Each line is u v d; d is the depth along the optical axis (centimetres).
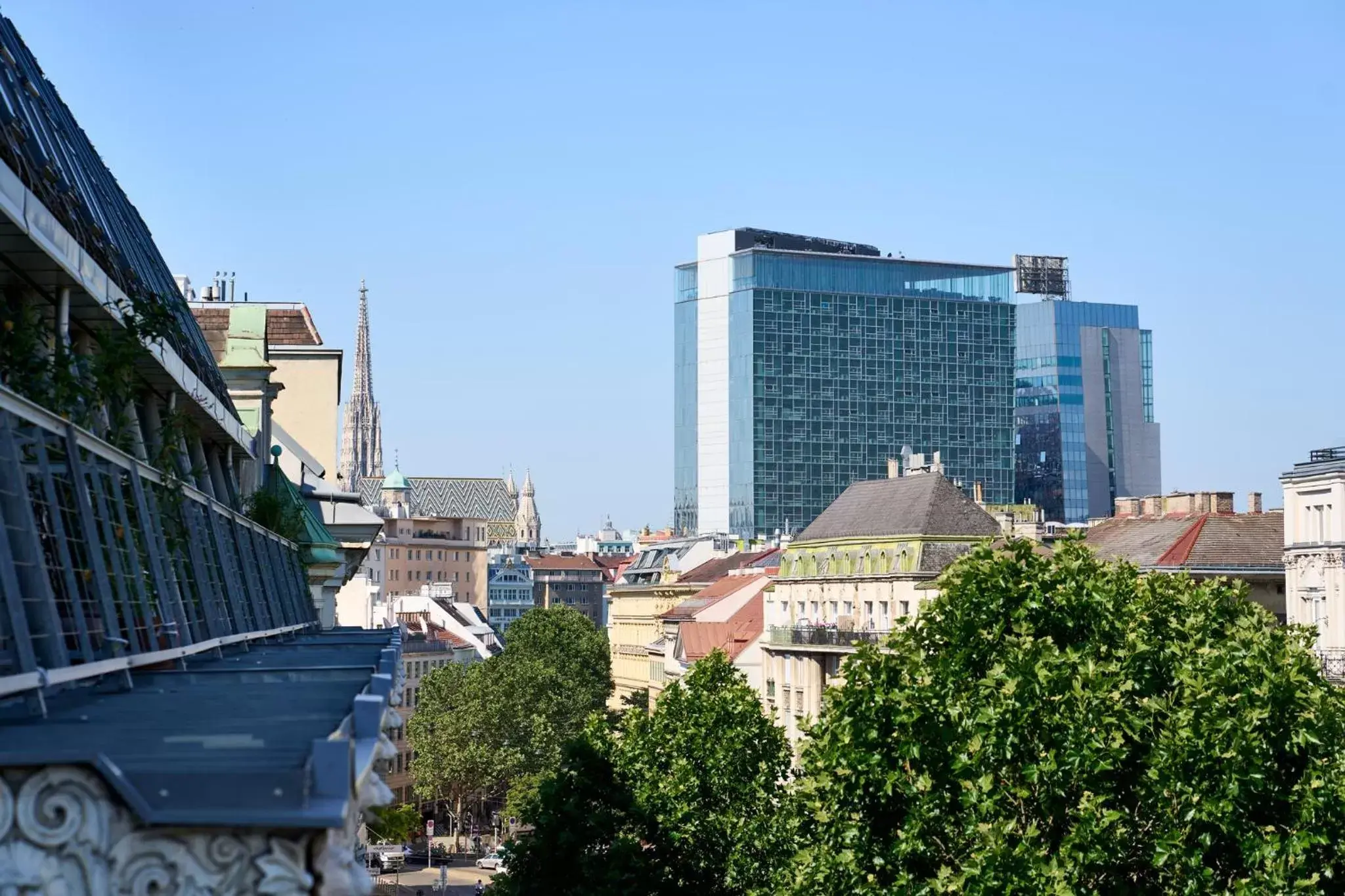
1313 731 5494
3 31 2792
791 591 17288
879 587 15412
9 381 2034
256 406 6544
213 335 8619
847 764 5803
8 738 1156
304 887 988
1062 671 5547
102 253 2772
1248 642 5797
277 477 6506
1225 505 14688
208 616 2522
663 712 8206
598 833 7606
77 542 1714
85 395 2147
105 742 1138
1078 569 6159
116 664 1669
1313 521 10688
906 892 5544
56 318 2511
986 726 5494
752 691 8356
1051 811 5412
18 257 2281
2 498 1456
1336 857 5434
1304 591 10731
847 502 16912
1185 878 5331
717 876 7806
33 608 1455
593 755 7850
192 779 993
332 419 9225
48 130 2806
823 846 5878
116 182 4162
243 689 1675
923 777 5588
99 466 1947
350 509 8112
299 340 9381
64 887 990
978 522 15238
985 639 5984
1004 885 5125
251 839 993
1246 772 5306
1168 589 6512
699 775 7969
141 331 2728
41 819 992
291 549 5144
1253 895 5241
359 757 1163
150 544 2138
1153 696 5728
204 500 2938
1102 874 5294
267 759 1058
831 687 6144
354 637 3741
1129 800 5612
